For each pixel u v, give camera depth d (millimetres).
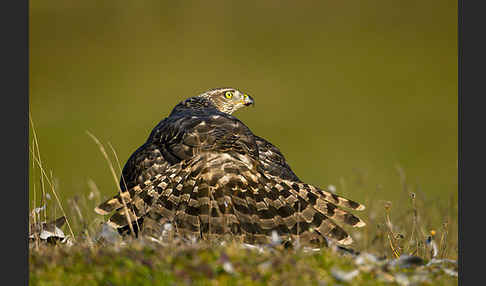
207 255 6527
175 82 49469
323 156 28766
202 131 8336
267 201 7844
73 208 9945
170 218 7703
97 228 8750
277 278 6211
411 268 7008
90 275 6293
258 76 51344
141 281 6133
